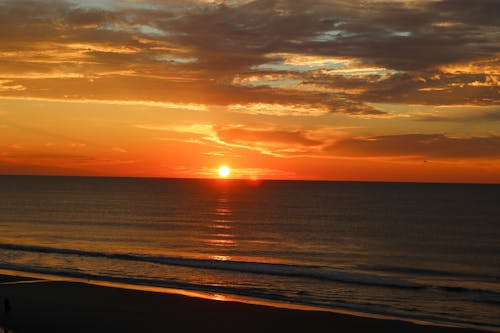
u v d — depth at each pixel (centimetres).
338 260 4406
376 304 2550
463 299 2709
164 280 3061
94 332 2008
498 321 2245
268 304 2458
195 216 8700
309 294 2748
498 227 7344
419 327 2084
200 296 2608
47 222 7388
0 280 2914
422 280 3547
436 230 6938
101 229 6588
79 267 3516
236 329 2055
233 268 3562
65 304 2397
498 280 3597
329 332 2014
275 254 4709
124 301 2462
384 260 4462
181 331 2027
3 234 5931
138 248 4950
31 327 2067
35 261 3750
